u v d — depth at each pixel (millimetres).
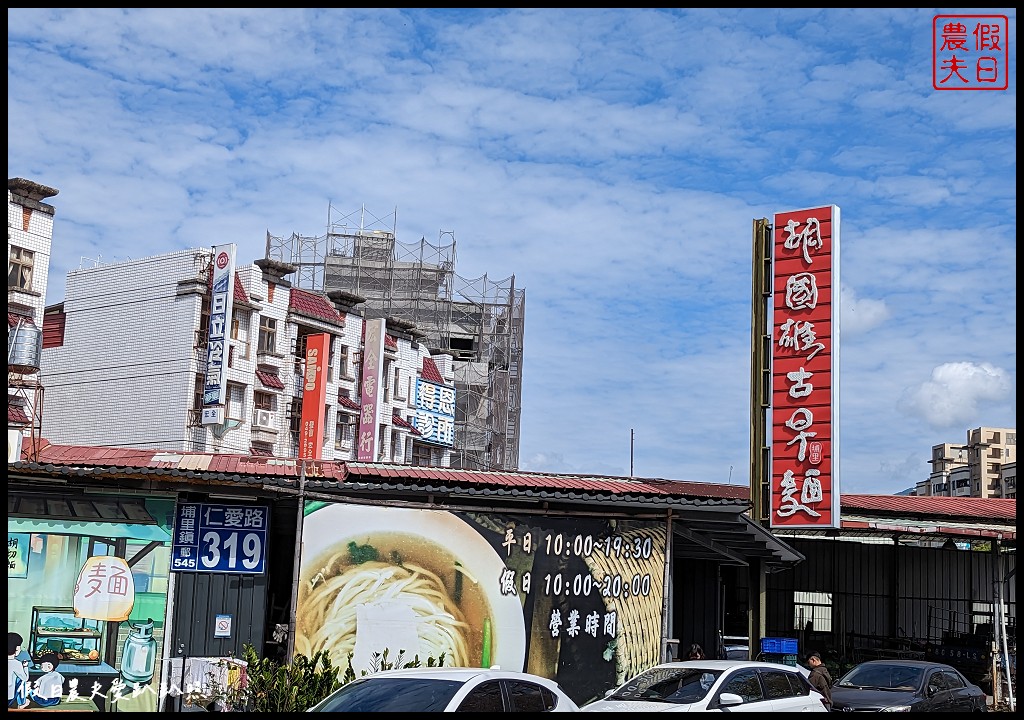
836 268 22906
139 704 15055
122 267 44625
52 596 14977
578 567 17625
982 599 32781
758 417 23344
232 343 42812
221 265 40656
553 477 19109
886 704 17047
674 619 22297
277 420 44781
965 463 120375
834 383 22422
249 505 16156
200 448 41438
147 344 42969
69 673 14891
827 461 22188
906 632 32031
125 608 15305
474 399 63438
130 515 15523
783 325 23297
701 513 18359
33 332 29188
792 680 13969
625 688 13805
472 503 17422
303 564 16000
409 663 16312
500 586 17078
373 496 16859
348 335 48875
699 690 13289
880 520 28766
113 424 43094
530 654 17047
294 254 62375
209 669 15555
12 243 34094
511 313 65812
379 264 62312
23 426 31062
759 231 24172
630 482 20172
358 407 48594
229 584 15914
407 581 16531
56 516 15156
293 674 15188
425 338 57562
